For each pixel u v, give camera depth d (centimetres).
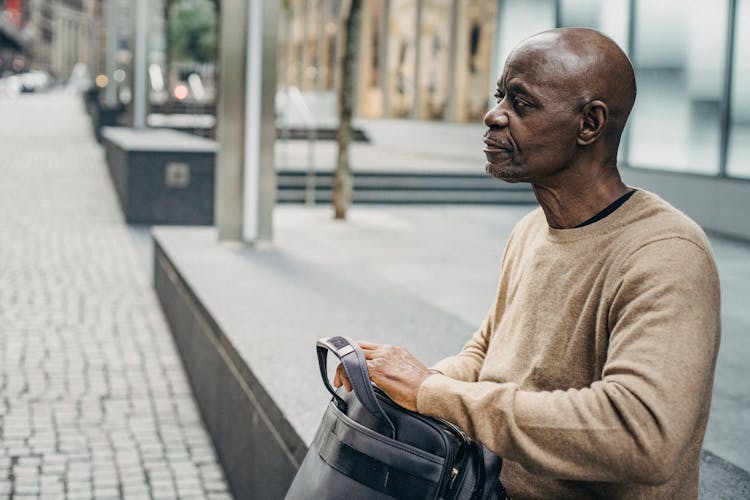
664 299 140
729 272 883
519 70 156
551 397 141
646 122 1316
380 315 538
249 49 815
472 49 2062
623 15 1359
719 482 272
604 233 156
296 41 3941
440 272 838
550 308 162
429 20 2288
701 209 1192
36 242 1116
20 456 472
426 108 2306
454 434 156
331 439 162
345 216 1221
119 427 525
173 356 671
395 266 855
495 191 1638
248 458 397
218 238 834
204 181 1330
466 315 663
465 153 2067
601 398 137
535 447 140
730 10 1146
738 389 491
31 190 1627
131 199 1311
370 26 2723
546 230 171
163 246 790
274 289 604
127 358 660
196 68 3441
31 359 642
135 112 1989
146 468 469
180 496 437
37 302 809
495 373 171
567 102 153
